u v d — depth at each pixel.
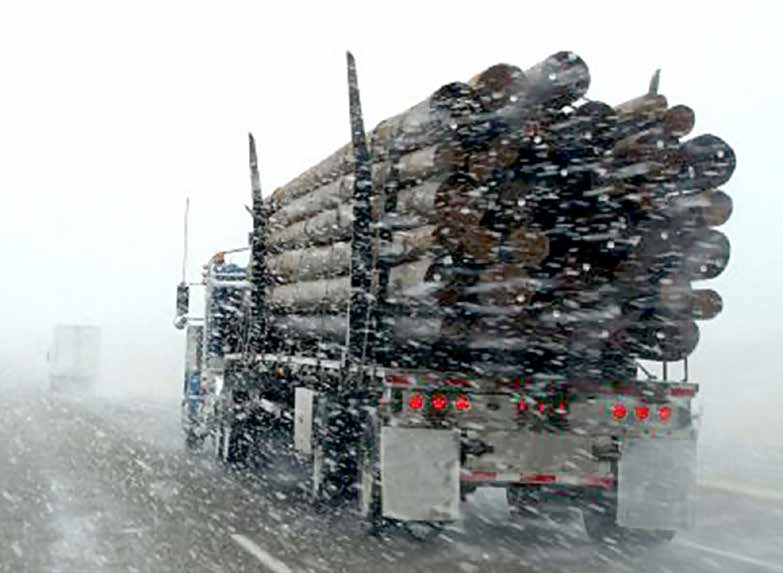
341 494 13.80
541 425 12.23
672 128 12.30
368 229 13.37
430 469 11.93
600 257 12.59
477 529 13.75
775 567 11.56
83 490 16.52
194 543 12.45
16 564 11.30
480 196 11.74
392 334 12.79
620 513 12.31
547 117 11.88
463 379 12.08
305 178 16.89
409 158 12.42
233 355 20.69
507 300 11.95
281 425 17.52
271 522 13.84
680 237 12.62
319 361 15.08
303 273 16.77
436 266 11.83
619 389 12.37
